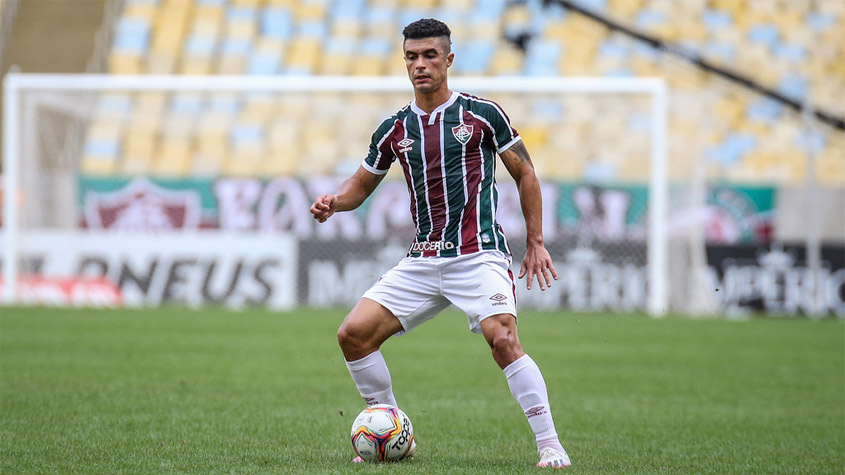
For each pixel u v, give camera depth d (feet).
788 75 274.57
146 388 85.51
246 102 230.48
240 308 181.98
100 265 190.60
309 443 60.95
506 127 54.65
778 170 248.11
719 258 191.42
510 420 72.90
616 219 192.13
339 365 104.47
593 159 212.84
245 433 64.18
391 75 271.28
